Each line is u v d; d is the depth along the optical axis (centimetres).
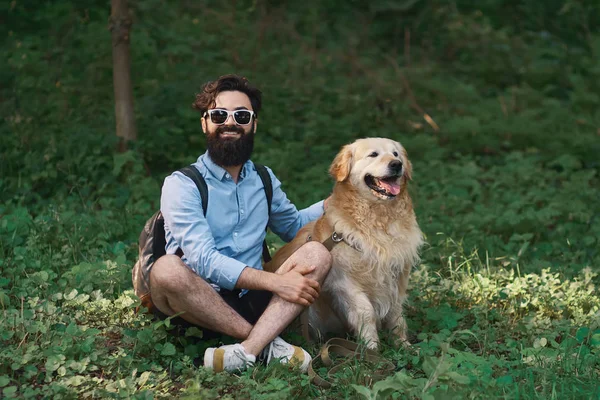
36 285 400
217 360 316
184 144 706
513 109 920
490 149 811
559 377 317
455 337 374
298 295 324
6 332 327
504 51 1065
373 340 373
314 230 398
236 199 349
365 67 979
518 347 367
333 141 777
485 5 1163
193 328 340
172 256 324
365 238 383
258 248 361
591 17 1132
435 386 292
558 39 1105
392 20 1111
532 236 559
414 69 977
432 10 1124
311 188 651
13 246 457
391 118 862
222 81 345
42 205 567
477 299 438
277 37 1027
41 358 318
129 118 652
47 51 833
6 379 289
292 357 327
